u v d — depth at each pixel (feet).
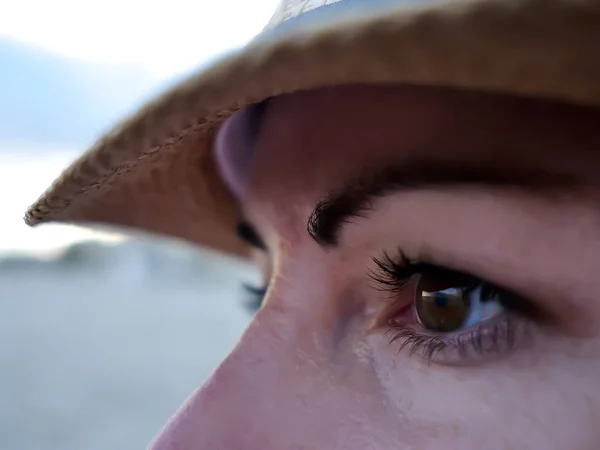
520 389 0.30
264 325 0.38
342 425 0.33
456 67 0.22
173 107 0.30
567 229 0.28
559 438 0.28
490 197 0.30
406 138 0.32
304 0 0.36
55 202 0.43
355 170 0.34
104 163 0.36
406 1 0.24
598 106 0.26
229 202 0.58
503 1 0.21
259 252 0.50
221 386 0.36
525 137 0.29
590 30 0.20
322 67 0.24
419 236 0.33
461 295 0.33
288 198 0.38
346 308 0.37
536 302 0.30
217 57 0.28
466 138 0.30
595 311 0.28
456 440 0.30
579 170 0.28
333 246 0.37
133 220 0.62
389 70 0.24
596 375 0.28
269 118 0.40
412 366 0.33
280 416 0.34
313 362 0.36
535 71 0.22
